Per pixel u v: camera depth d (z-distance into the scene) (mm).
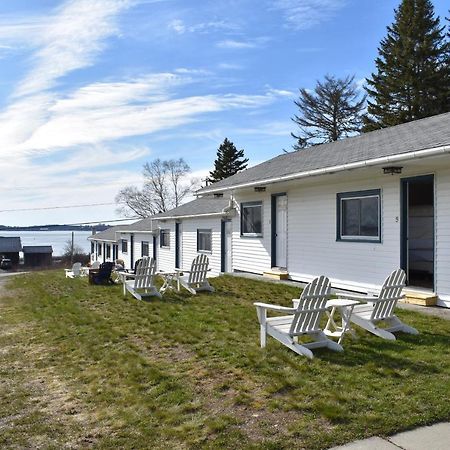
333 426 3732
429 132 9422
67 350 6711
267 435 3631
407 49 34125
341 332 6031
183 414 4121
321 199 11922
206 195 16828
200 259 11266
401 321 7188
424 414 3867
